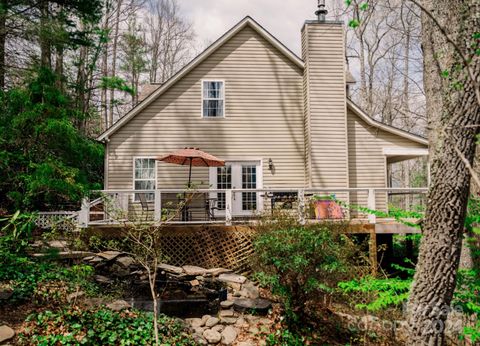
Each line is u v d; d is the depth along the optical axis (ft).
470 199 16.46
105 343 16.20
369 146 42.19
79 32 49.55
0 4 34.91
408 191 32.30
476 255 16.75
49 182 22.09
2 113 24.29
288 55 43.21
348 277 22.25
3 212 22.93
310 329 21.83
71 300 19.42
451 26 12.60
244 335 20.68
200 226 30.89
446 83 12.44
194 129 42.04
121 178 40.75
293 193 37.32
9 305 17.99
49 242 25.13
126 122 41.34
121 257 28.78
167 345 16.93
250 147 42.27
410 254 40.24
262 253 21.58
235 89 42.98
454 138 10.06
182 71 41.91
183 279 26.86
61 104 25.55
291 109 43.16
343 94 41.75
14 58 39.24
